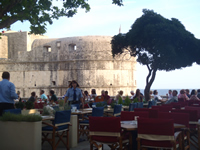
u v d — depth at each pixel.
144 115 10.19
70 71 50.94
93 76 50.16
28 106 12.54
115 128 8.20
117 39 35.03
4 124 9.96
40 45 53.62
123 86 51.81
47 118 10.70
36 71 53.59
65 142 11.83
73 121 11.97
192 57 31.88
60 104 13.38
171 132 7.53
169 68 30.95
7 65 55.25
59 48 52.16
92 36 50.88
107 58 50.41
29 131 9.70
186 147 9.38
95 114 12.47
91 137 8.58
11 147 9.85
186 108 12.59
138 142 7.87
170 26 30.86
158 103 24.00
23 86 54.09
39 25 18.53
